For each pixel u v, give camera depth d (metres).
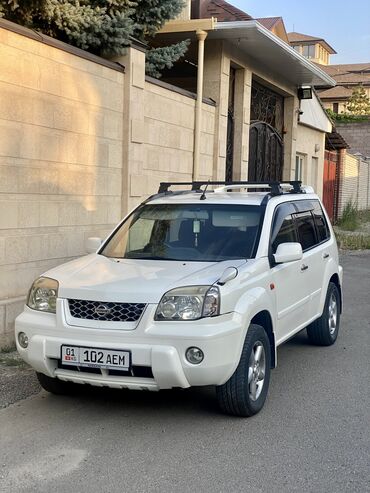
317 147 20.62
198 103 11.18
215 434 4.71
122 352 4.59
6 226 7.04
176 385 4.61
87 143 8.34
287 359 6.82
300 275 6.27
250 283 5.10
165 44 11.91
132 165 9.25
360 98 48.19
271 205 6.05
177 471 4.09
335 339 7.57
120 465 4.18
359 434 4.73
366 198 31.20
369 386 5.90
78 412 5.16
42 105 7.48
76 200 8.20
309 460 4.27
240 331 4.76
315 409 5.26
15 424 4.89
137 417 5.05
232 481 3.96
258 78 14.34
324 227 7.55
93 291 4.79
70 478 4.00
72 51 7.89
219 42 12.09
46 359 4.84
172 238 5.89
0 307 6.79
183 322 4.58
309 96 16.86
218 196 6.37
